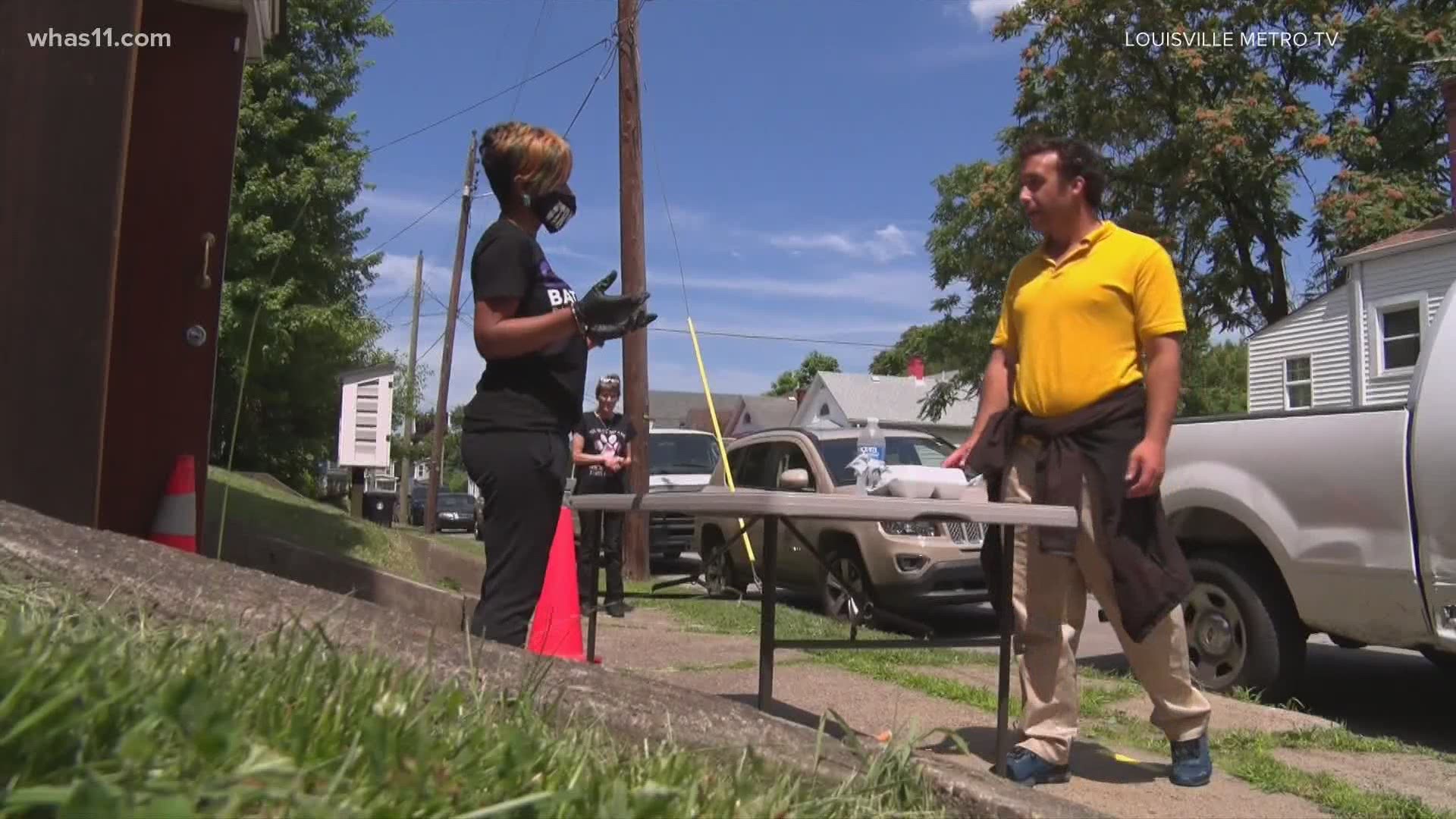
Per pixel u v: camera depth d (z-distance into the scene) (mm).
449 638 2648
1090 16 23203
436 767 1750
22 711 1477
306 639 2236
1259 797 3549
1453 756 4344
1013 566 3578
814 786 2348
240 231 14359
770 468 10188
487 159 3334
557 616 5031
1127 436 3461
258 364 15750
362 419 21391
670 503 3707
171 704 1583
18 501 3654
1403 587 4805
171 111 5109
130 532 4984
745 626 7320
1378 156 22562
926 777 2494
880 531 8320
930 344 29766
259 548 6750
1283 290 24547
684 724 2512
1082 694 5203
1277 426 5367
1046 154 3586
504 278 3184
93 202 3781
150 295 5066
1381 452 4891
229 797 1463
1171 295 3449
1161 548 3449
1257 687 5398
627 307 3145
